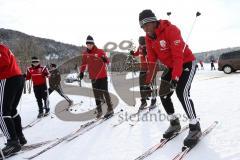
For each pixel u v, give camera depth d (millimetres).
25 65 15672
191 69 3691
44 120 7012
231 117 4680
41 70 7676
